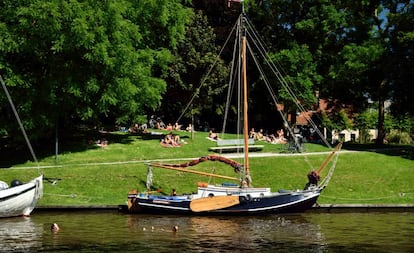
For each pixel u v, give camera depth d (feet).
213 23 215.10
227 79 197.06
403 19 177.17
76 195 117.19
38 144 152.97
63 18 131.95
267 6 199.62
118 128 184.44
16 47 132.87
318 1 190.80
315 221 99.25
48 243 78.02
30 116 137.90
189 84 188.03
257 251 73.97
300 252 73.56
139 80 150.82
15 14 134.62
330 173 121.08
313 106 212.43
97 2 138.00
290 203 106.22
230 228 91.50
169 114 213.66
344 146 180.86
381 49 180.24
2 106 137.28
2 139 158.40
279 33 199.52
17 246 76.02
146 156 147.23
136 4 154.30
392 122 249.96
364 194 126.31
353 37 193.16
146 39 161.89
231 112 216.54
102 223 95.35
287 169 137.80
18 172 127.65
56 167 132.05
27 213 102.47
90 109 141.90
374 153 157.07
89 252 72.74
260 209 105.29
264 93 206.49
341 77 184.34
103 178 126.21
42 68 143.23
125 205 109.70
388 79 178.70
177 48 183.62
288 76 186.39
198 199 104.78
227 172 135.33
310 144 175.52
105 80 143.02
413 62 174.19
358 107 203.00
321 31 190.29
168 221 98.27
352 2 196.95
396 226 94.02
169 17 162.40
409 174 138.41
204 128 225.56
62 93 139.74
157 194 121.80
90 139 160.56
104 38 136.26
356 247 76.95
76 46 133.08
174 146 158.10
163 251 73.56
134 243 78.48
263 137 183.93
